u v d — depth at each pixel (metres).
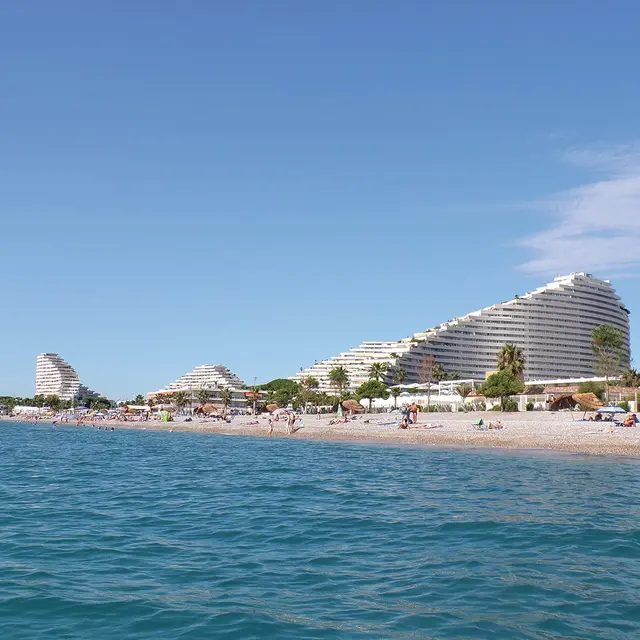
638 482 32.78
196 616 12.23
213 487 33.62
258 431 101.38
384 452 57.53
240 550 18.08
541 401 123.06
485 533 20.02
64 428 157.12
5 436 109.12
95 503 27.94
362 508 25.55
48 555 17.56
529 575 15.02
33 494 31.17
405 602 13.05
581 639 10.92
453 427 83.44
